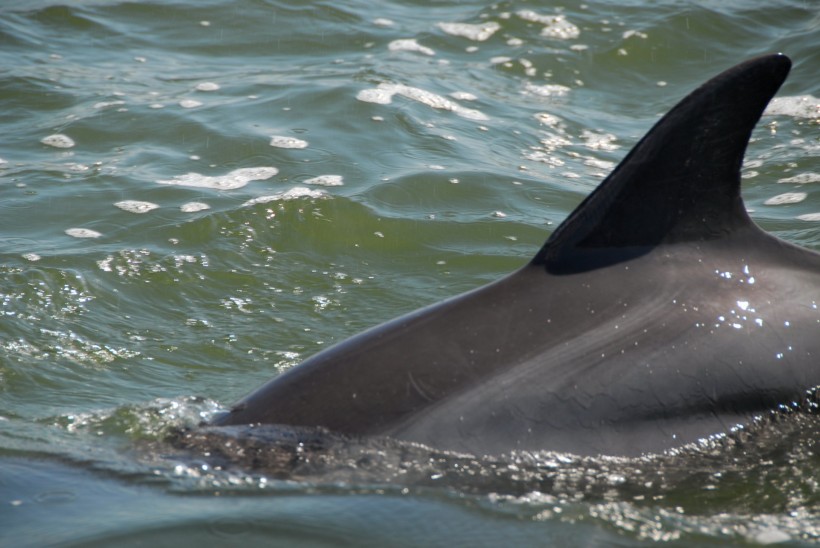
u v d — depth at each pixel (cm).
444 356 1761
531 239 3092
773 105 4231
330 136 3775
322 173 3462
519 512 1554
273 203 3203
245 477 1662
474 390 1709
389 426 1695
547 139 3938
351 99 4103
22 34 4853
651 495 1605
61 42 4803
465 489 1605
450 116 4066
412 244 3052
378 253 3009
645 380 1717
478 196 3356
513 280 1852
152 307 2669
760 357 1770
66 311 2606
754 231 1892
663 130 1809
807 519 1562
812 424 1766
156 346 2472
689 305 1794
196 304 2697
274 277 2850
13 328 2502
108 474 1703
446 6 5378
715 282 1827
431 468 1634
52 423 2008
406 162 3584
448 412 1692
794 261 1886
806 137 3906
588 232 1847
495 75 4591
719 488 1628
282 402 1798
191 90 4234
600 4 5300
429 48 4834
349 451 1677
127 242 2970
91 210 3170
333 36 4953
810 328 1808
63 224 3077
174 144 3694
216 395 2217
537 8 5228
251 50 4797
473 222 3180
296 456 1689
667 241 1852
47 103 4059
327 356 1852
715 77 1777
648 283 1811
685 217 1848
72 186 3334
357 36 4959
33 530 1512
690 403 1722
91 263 2836
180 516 1547
